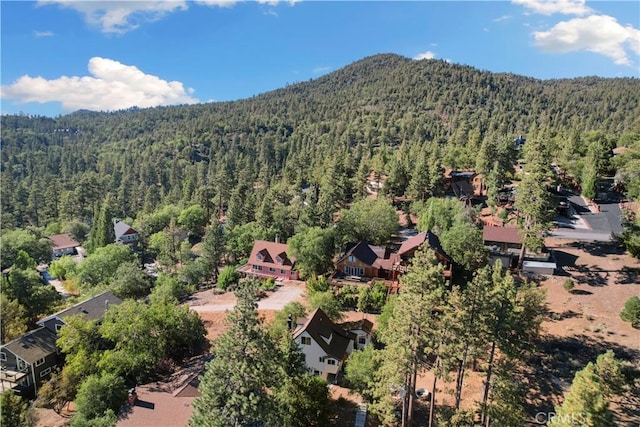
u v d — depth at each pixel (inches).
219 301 2373.3
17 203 5393.7
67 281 3053.6
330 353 1539.1
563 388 1334.9
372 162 4269.2
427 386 1435.8
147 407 1321.4
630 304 1545.3
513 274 2007.9
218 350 930.7
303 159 5172.2
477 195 3353.8
